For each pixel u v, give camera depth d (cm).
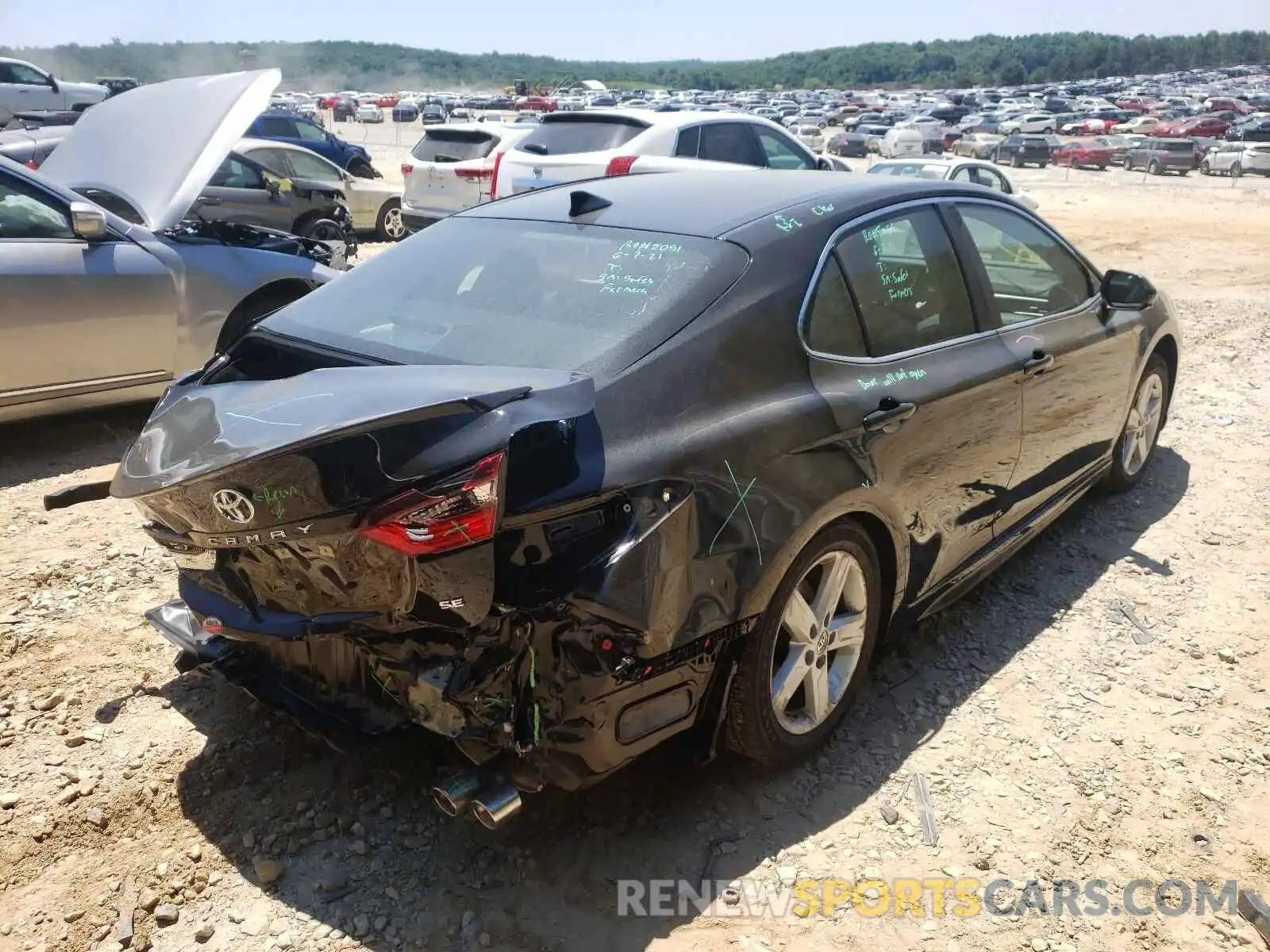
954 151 4847
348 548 229
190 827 278
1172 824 289
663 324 270
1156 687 356
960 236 369
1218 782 307
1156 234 1828
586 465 238
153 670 349
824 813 290
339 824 280
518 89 10125
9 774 294
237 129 581
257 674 289
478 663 236
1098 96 11569
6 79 2381
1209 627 397
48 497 280
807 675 301
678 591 245
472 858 270
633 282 288
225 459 217
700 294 279
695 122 998
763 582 262
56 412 553
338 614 244
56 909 250
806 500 273
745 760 311
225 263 600
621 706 243
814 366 295
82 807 283
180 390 289
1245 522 495
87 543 442
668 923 251
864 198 337
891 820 288
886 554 323
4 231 520
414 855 270
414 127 6303
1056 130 5688
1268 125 5191
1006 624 398
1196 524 492
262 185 1213
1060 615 405
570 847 274
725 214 313
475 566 224
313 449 216
